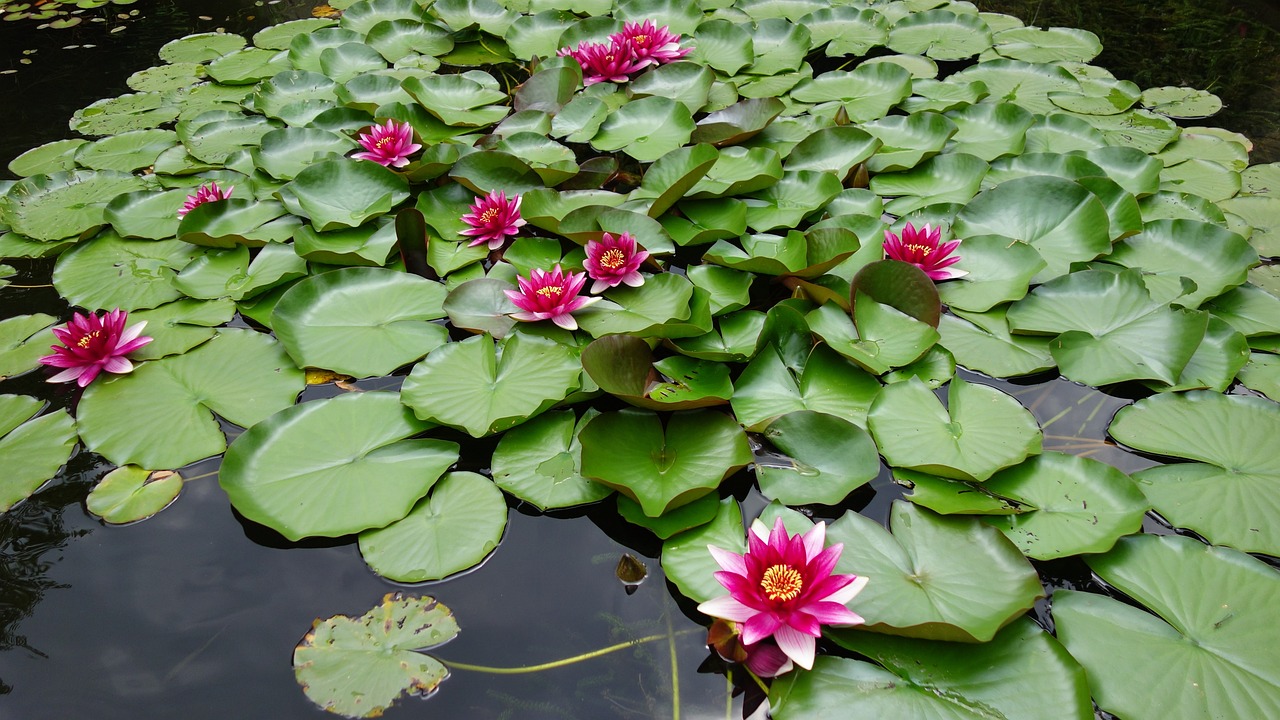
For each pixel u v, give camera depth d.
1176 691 1.25
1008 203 2.40
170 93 3.47
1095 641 1.33
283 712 1.32
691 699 1.32
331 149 2.90
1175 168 2.69
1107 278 2.04
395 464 1.71
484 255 2.35
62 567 1.57
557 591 1.50
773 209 2.49
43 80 3.67
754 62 3.50
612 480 1.56
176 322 2.15
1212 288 2.11
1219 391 1.80
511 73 3.62
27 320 2.21
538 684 1.34
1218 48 3.59
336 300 2.16
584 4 4.06
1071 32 3.65
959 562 1.44
